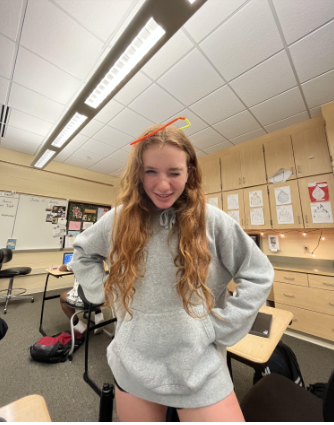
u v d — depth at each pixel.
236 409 0.48
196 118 2.44
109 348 0.63
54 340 1.66
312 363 1.58
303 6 1.27
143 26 1.14
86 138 2.98
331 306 1.86
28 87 1.94
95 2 1.25
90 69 1.73
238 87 1.94
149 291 0.52
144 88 1.95
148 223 0.56
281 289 2.18
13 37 1.45
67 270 2.22
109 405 0.65
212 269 0.55
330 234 2.40
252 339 0.83
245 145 3.04
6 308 2.63
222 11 1.30
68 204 4.02
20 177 3.44
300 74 1.78
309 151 2.41
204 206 0.54
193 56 1.60
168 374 0.49
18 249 3.32
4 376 1.39
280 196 2.58
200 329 0.51
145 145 0.49
